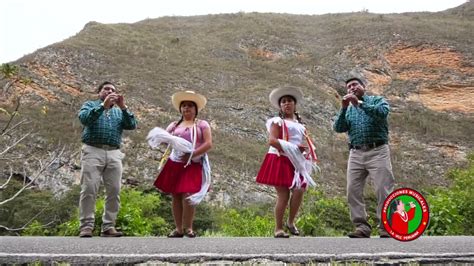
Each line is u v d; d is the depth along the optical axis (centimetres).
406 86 4556
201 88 4344
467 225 945
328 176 3209
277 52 5419
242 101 4141
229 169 3061
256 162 3241
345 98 623
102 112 599
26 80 963
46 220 1858
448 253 403
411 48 4959
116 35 5162
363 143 614
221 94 4288
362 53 5025
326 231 1085
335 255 387
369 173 614
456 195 1054
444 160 3644
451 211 919
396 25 5438
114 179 614
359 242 500
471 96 4425
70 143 2997
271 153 579
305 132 590
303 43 5603
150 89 4134
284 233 575
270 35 5716
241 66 4997
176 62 4769
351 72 4800
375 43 5122
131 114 632
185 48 5253
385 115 604
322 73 4866
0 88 3509
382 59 4891
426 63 4788
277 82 4584
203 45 5412
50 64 4059
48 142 2969
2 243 475
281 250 421
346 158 3562
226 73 4694
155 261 373
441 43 4978
